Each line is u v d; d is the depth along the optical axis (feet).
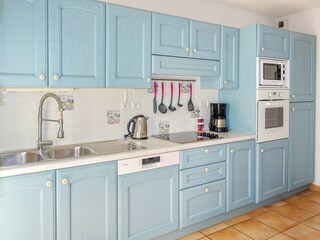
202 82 10.20
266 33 9.48
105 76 6.98
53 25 6.18
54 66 6.24
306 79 10.98
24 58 5.90
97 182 6.31
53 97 6.91
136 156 6.81
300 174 11.09
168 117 9.61
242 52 9.73
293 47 10.39
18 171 5.32
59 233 5.87
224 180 8.64
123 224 6.70
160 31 7.82
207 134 9.28
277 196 10.61
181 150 7.64
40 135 6.99
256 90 9.36
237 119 10.05
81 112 7.89
